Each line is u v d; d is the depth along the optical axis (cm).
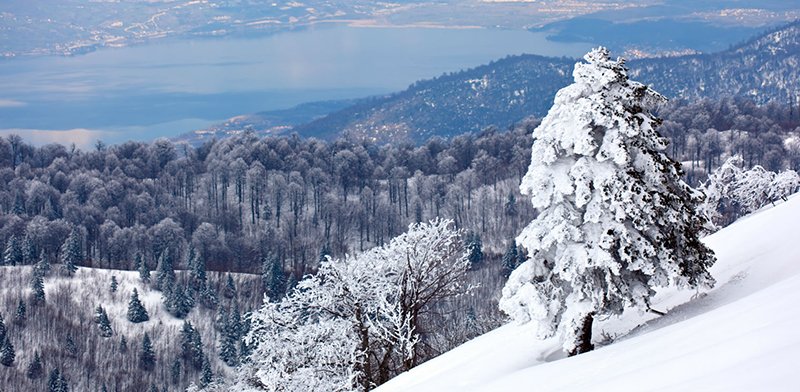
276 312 3094
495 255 15350
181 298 13450
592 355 1361
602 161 1717
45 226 15700
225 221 17850
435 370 2148
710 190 3953
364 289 3125
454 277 3303
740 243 2200
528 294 1834
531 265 1872
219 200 19412
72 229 15700
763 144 19162
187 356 12362
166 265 14300
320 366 2952
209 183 19512
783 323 834
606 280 1725
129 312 13162
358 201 19250
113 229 16288
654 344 1141
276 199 18500
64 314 12962
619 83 1750
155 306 13625
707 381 715
